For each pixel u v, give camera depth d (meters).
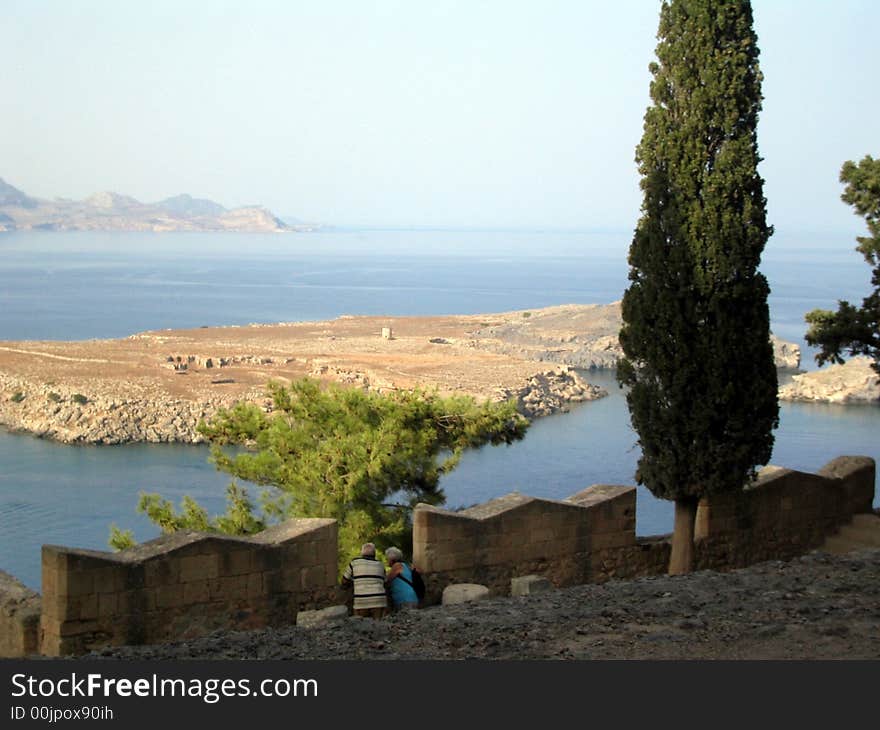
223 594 15.32
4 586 15.52
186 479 90.94
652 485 22.88
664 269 22.88
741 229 22.61
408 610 15.20
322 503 25.64
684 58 23.33
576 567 20.23
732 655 12.39
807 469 87.06
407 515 26.08
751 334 22.61
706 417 22.22
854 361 139.38
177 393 123.25
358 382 133.88
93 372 135.00
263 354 154.38
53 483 88.12
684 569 22.03
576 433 109.38
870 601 15.09
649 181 23.44
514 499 19.58
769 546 23.91
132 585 14.46
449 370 142.38
